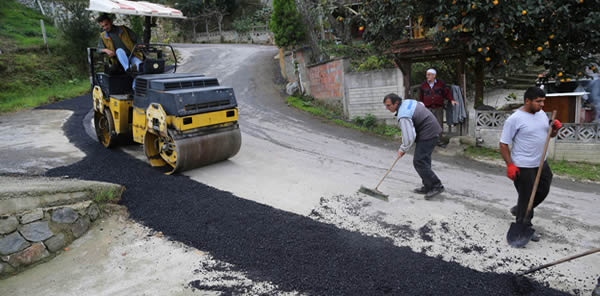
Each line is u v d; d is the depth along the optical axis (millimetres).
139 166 5816
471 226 4082
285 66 15258
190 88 5555
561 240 3775
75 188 4066
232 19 37812
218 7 36156
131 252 3658
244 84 15266
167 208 4449
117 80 6355
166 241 3836
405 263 3336
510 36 7266
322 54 12875
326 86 11523
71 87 14852
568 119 8219
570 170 6613
